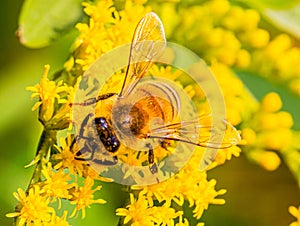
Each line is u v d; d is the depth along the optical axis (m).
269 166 0.16
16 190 0.16
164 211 0.15
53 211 0.15
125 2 0.16
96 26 0.15
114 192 0.16
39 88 0.15
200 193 0.15
